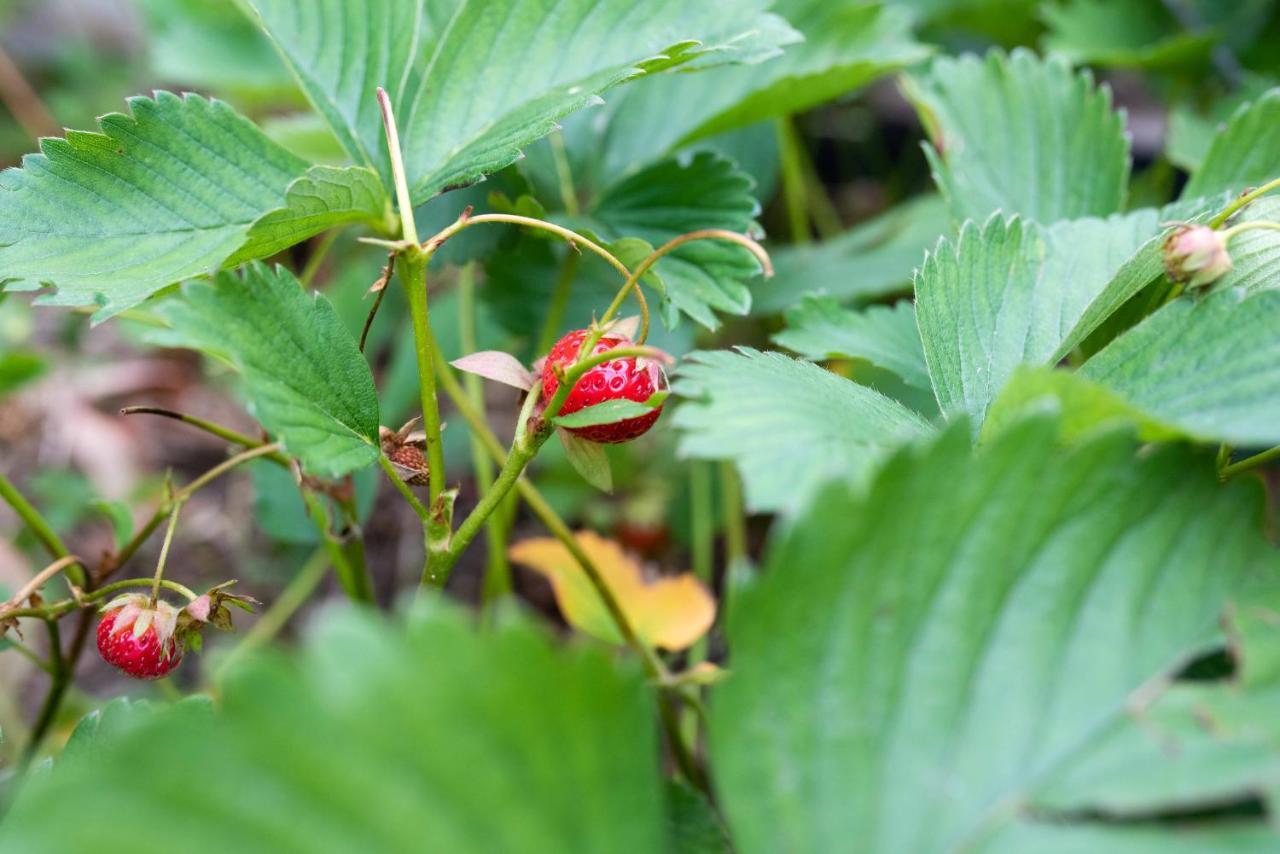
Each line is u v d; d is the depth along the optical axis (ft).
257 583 2.28
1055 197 1.81
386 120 1.49
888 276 1.94
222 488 2.48
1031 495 1.28
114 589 1.56
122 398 2.62
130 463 2.47
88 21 3.73
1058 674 1.27
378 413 1.42
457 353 2.10
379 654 1.19
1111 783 1.25
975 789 1.26
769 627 1.26
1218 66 2.33
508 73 1.59
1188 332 1.39
